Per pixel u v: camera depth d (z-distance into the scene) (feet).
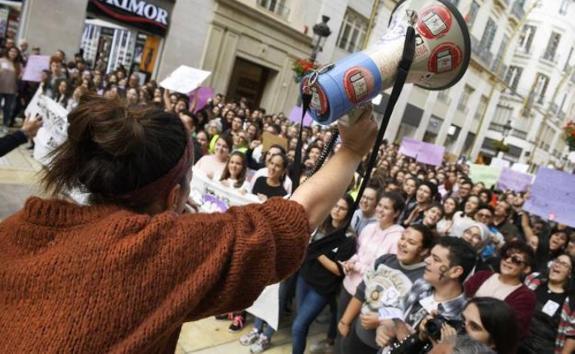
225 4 45.85
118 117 2.60
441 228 15.49
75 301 2.15
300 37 55.26
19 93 27.68
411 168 32.37
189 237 2.48
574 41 114.93
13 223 2.56
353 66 3.17
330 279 10.62
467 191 23.81
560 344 9.97
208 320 12.50
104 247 2.30
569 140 32.30
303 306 10.87
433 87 3.64
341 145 3.40
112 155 2.57
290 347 12.17
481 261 12.75
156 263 2.32
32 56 26.08
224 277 2.51
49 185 2.76
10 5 34.96
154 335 2.17
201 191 13.25
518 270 9.36
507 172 33.83
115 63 44.39
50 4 35.06
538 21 112.57
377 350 8.59
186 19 43.83
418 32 3.32
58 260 2.26
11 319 2.17
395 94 3.16
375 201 13.21
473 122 100.53
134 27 40.75
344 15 61.36
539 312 10.44
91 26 47.75
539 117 117.29
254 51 51.24
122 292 2.20
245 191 12.83
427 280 8.02
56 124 18.98
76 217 2.54
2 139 7.81
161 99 26.63
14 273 2.26
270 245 2.69
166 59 43.68
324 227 10.78
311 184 3.21
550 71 114.42
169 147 2.71
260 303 11.26
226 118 29.78
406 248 8.62
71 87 23.54
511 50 100.48
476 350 5.80
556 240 16.26
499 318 6.11
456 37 3.36
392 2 66.90
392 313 8.01
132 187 2.64
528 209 19.44
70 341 2.05
